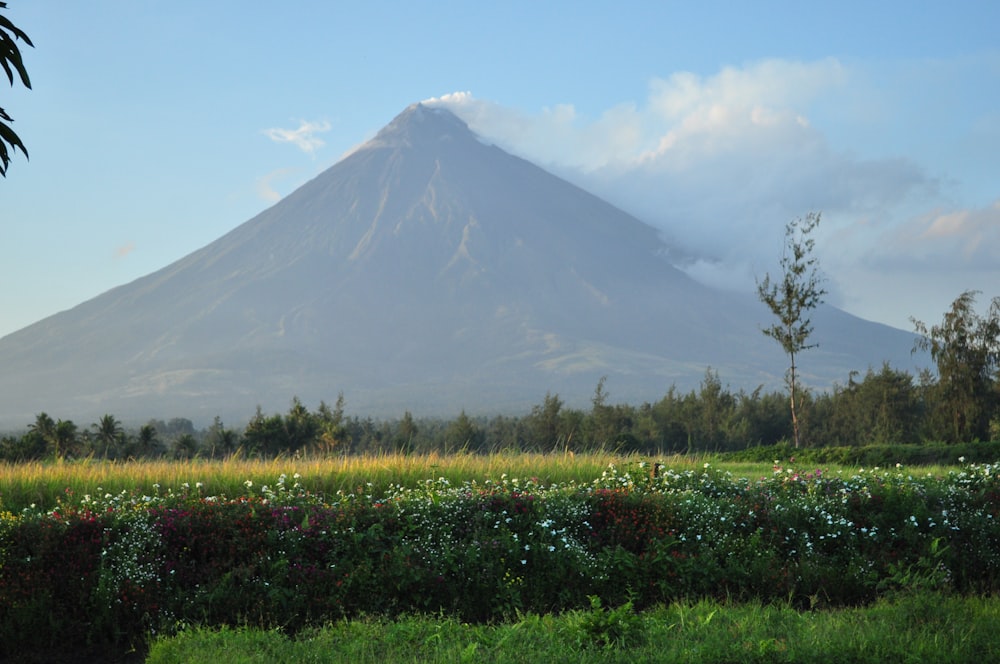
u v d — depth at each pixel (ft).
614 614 27.63
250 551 35.14
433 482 53.26
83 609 31.65
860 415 226.38
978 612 29.76
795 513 41.86
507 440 253.65
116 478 55.11
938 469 67.87
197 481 53.62
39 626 30.66
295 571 33.63
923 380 202.80
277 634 28.76
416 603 32.83
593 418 238.68
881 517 41.98
